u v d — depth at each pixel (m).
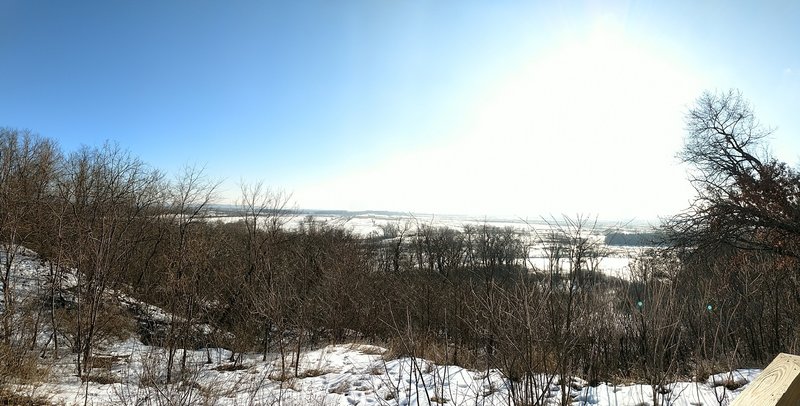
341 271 18.00
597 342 7.50
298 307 12.50
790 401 1.77
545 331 5.97
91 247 11.04
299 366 10.67
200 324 13.15
